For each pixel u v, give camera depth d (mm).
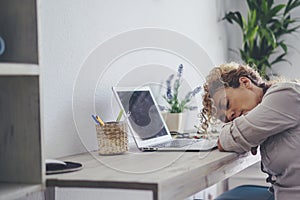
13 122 1334
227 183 3393
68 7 1891
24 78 1313
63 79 1869
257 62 3564
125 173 1393
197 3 3223
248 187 2543
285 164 1869
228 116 2049
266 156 1925
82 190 1994
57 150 1830
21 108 1324
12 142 1338
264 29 3529
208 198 3307
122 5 2293
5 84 1335
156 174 1359
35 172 1319
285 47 3562
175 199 1338
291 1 3609
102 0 2125
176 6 2896
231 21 3633
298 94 1836
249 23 3576
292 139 1851
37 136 1313
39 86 1302
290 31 3578
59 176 1357
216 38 3574
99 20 2104
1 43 1184
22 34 1293
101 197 2143
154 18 2617
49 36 1782
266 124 1808
